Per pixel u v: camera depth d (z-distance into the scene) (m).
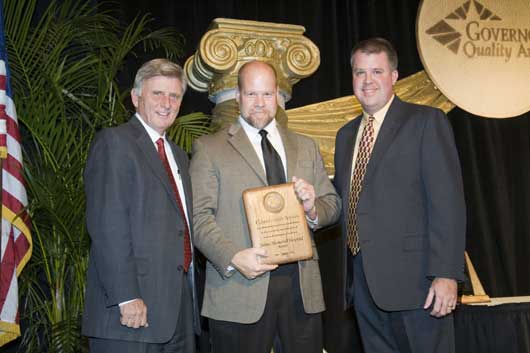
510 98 4.44
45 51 3.32
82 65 3.28
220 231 2.33
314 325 2.41
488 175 4.52
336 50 4.27
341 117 4.17
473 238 4.46
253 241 2.30
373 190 2.44
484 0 4.48
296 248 2.31
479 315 3.54
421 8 4.36
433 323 2.39
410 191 2.41
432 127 2.41
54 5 3.36
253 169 2.42
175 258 2.26
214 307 2.35
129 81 3.84
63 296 3.21
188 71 3.84
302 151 2.54
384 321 2.50
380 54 2.50
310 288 2.40
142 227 2.23
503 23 4.50
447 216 2.30
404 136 2.44
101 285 2.20
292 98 4.20
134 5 3.88
